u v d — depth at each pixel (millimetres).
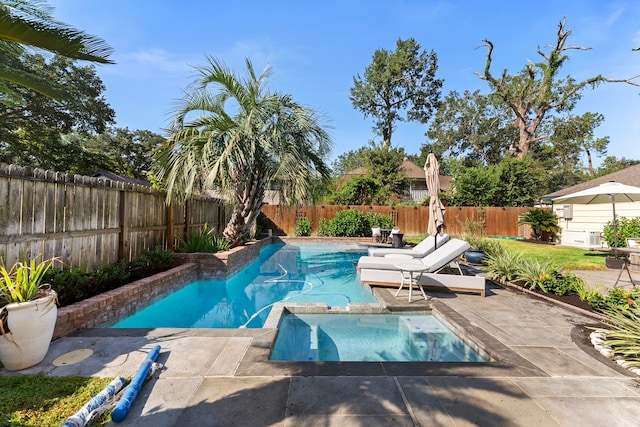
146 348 2914
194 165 7145
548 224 14031
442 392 2260
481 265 8031
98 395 2051
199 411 2002
